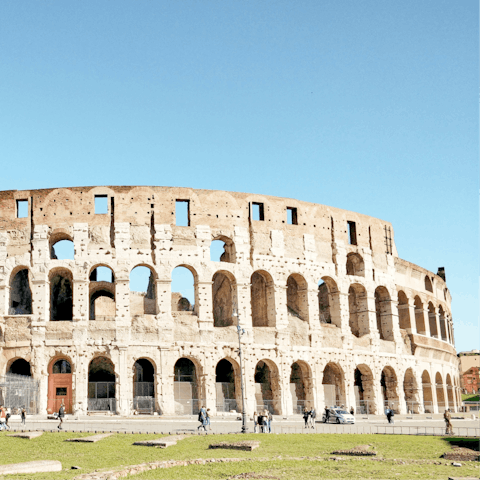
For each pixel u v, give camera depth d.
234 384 101.25
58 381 93.75
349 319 118.50
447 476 44.91
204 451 56.84
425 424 94.19
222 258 109.19
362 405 111.94
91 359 93.44
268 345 101.00
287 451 57.69
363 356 111.06
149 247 98.44
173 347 95.56
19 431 66.88
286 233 107.19
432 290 138.00
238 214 104.12
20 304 107.00
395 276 122.50
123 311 95.44
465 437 70.25
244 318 100.50
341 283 111.19
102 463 50.16
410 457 55.56
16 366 102.44
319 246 110.19
